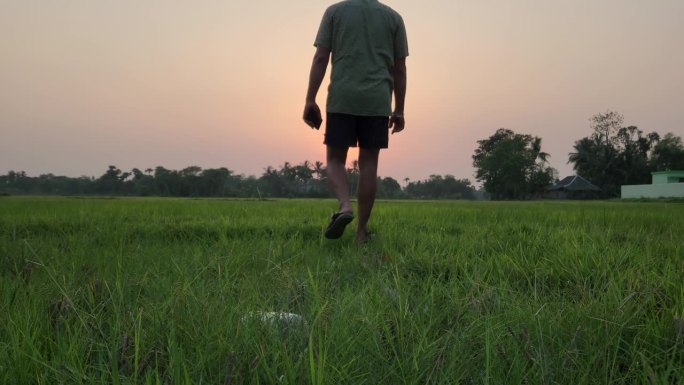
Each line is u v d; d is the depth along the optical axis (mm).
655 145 97500
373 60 4031
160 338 1407
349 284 2377
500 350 1268
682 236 4258
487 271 2504
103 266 2547
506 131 123125
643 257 2717
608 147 98312
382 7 4141
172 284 2037
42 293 1908
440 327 1592
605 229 4793
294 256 2992
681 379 1151
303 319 1501
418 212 8109
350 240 4309
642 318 1616
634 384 1202
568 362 1263
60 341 1342
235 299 1821
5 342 1367
